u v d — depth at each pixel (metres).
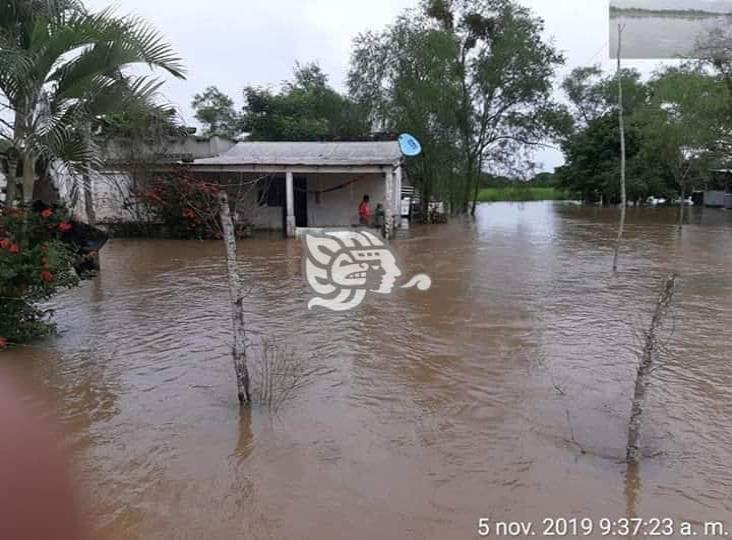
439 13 28.80
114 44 7.36
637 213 31.50
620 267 12.62
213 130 36.84
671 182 34.88
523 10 29.14
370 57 27.06
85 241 8.78
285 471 3.99
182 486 3.81
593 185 37.25
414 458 4.17
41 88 7.49
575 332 7.39
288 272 12.13
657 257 14.21
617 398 5.25
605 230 21.67
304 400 5.21
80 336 7.32
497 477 3.91
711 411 4.96
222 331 7.52
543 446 4.33
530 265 12.92
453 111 26.69
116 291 10.22
